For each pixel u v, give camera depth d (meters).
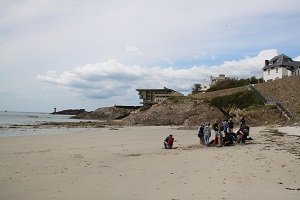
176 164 17.23
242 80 109.88
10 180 13.66
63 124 79.94
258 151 21.36
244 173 14.13
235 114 68.31
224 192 10.98
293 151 21.14
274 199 9.98
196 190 11.38
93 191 11.60
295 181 12.55
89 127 69.44
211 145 27.00
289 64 96.88
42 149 26.39
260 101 69.44
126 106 163.88
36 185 12.69
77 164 17.91
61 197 10.88
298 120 54.47
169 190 11.48
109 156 21.44
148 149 25.91
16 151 24.98
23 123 91.81
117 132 49.97
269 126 51.47
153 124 81.56
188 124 75.50
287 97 67.44
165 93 156.75
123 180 13.39
